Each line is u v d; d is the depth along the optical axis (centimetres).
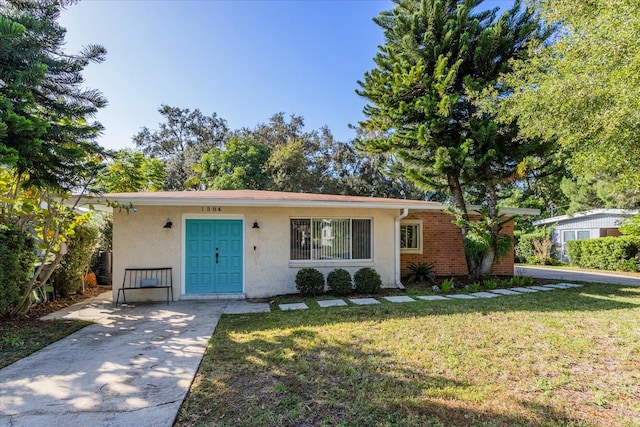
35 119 527
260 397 336
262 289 912
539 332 545
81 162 680
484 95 875
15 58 536
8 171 625
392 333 541
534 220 2417
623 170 502
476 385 361
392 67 1123
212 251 903
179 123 3111
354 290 936
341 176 2756
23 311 669
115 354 460
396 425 288
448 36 1032
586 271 1570
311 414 305
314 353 455
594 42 475
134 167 1534
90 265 1112
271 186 2397
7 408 314
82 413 305
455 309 708
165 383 368
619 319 624
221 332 563
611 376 383
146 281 829
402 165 1318
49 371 402
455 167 1051
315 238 955
